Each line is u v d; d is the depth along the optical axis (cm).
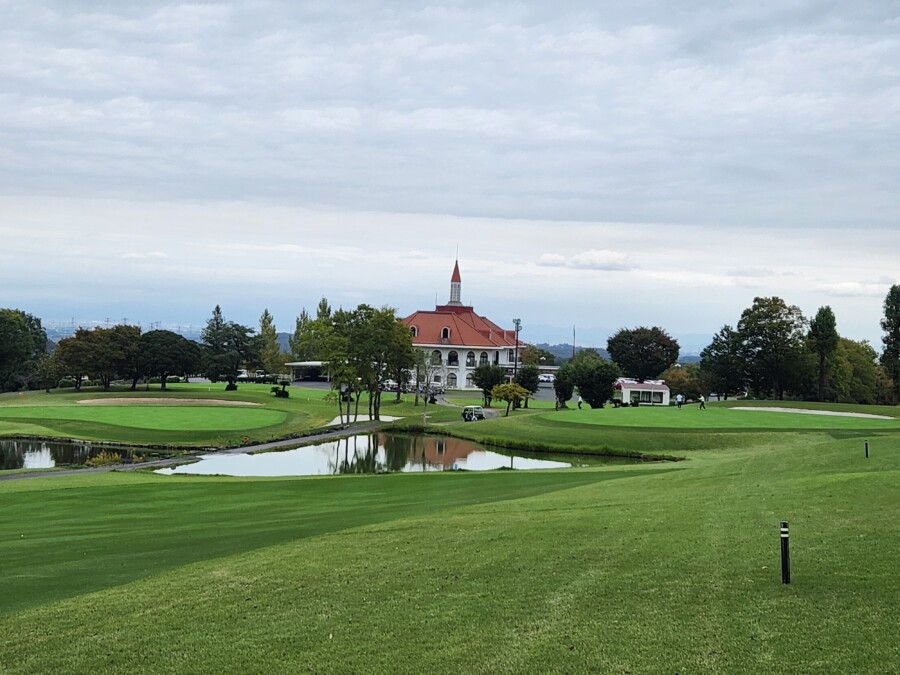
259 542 2403
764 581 1614
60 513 3136
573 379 11512
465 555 1997
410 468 6003
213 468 5784
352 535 2388
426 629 1467
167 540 2509
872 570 1634
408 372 15500
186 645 1456
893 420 8312
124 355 13588
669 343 17875
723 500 2642
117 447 6894
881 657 1227
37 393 13250
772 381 13912
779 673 1197
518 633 1416
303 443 7512
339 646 1409
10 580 1995
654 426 7800
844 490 2622
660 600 1541
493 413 11162
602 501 2864
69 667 1383
